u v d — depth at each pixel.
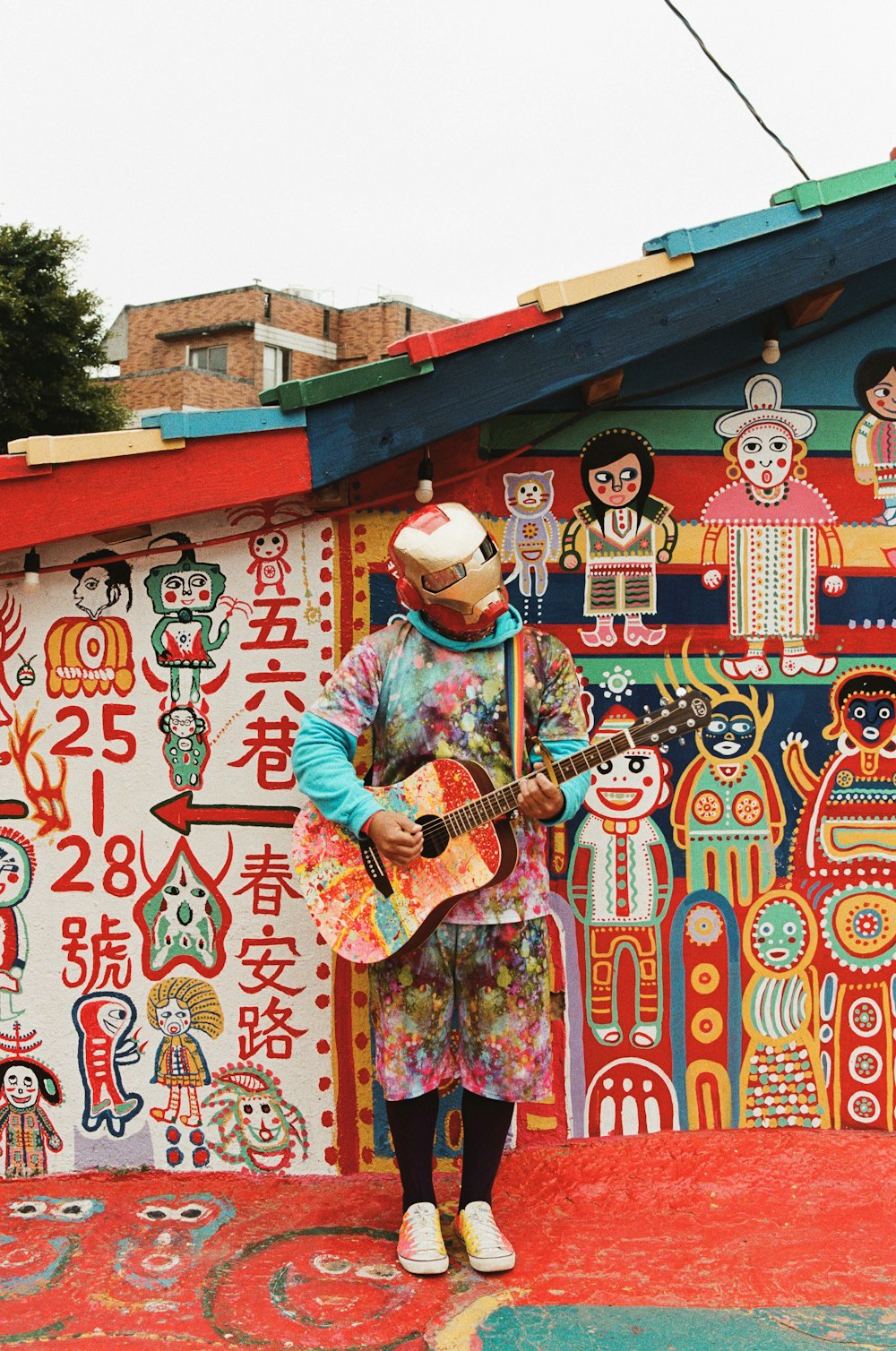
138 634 3.45
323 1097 3.42
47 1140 3.48
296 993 3.42
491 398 3.20
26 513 3.29
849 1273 2.84
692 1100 3.56
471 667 2.99
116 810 3.47
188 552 3.44
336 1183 3.38
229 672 3.43
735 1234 3.05
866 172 3.23
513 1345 2.55
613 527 3.53
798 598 3.57
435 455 3.42
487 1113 3.00
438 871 2.86
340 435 3.22
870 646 3.59
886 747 3.60
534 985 2.98
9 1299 2.78
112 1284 2.85
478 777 2.86
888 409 3.58
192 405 32.75
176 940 3.46
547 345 3.21
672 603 3.54
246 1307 2.74
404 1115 2.98
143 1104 3.47
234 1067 3.45
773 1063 3.58
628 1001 3.55
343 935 2.88
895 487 3.59
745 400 3.55
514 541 3.51
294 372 35.81
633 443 3.52
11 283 17.70
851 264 3.25
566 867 3.54
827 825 3.58
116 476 3.27
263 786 3.42
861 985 3.60
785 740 3.57
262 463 3.23
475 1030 2.97
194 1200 3.30
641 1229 3.08
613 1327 2.62
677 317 3.22
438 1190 3.32
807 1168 3.37
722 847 3.56
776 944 3.58
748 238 3.21
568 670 3.09
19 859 3.48
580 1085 3.54
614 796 3.54
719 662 3.56
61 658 3.46
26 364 18.33
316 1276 2.87
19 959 3.48
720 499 3.55
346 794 2.86
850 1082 3.59
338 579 3.41
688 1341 2.56
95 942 3.47
